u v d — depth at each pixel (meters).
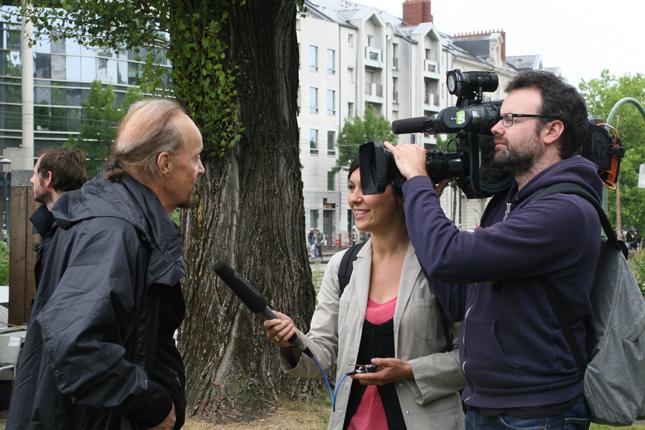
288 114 7.01
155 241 2.53
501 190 2.95
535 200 2.60
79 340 2.26
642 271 13.57
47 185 4.18
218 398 6.46
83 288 2.33
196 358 6.64
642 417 2.61
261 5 6.66
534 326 2.55
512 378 2.56
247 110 6.73
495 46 83.06
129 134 2.63
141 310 2.49
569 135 2.68
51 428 2.43
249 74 6.70
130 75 50.44
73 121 49.00
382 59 65.19
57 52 48.16
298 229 7.03
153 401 2.45
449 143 3.11
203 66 6.60
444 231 2.62
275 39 6.83
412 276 3.14
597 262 2.65
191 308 6.72
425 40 71.44
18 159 40.62
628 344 2.56
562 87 2.68
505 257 2.52
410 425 3.04
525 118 2.67
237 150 6.75
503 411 2.58
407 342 3.10
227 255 6.70
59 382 2.30
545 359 2.54
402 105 69.44
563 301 2.55
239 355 6.58
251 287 3.07
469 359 2.69
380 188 2.88
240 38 6.67
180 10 6.61
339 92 60.34
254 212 6.75
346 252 3.39
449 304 3.01
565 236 2.51
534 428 2.52
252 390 6.52
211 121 6.61
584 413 2.57
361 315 3.18
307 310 7.00
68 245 2.47
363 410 3.14
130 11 7.58
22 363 2.56
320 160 58.59
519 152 2.68
